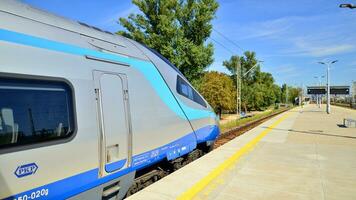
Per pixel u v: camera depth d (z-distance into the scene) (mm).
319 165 8625
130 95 5887
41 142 4062
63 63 4562
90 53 5133
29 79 4031
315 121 27500
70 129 4469
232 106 50031
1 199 3561
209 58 23656
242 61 69438
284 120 29188
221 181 6891
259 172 7762
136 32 22312
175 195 5855
